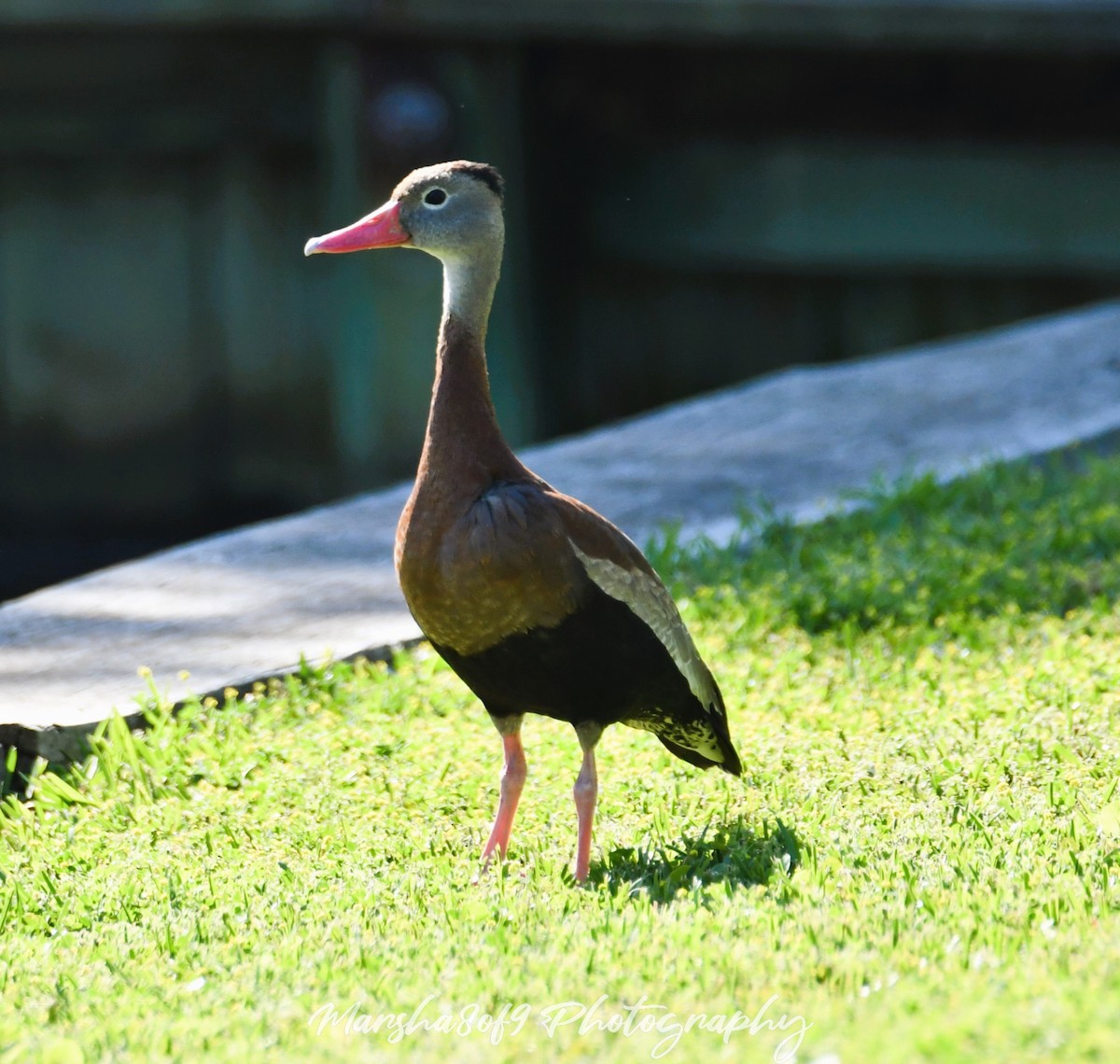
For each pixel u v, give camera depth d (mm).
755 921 7047
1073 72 22141
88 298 22844
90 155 22469
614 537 7965
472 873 8094
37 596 12250
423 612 7953
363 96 20938
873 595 11945
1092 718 9562
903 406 17234
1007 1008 5918
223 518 22969
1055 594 12000
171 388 22859
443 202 8336
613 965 6684
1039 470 15055
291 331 22484
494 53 21359
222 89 21719
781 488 14820
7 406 23188
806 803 8680
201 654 10992
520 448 21828
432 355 21500
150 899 7980
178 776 9453
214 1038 6297
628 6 20406
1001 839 7996
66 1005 6719
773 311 23375
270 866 8281
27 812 9000
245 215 22375
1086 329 19938
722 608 11930
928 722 9758
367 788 9266
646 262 23328
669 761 9516
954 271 22750
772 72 22578
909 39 20531
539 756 9688
